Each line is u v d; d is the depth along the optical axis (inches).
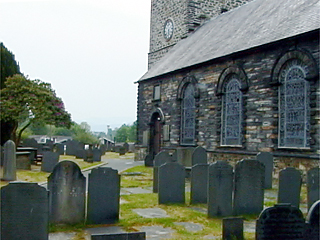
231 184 348.5
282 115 592.7
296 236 224.2
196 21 1137.4
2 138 984.9
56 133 3408.0
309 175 379.2
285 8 718.5
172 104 892.0
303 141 555.5
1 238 236.8
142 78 1038.4
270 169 532.1
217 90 729.6
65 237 274.7
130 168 782.5
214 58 727.1
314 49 537.0
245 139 657.0
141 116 1040.2
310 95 539.8
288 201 388.5
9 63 1053.8
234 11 987.3
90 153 882.1
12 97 909.8
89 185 314.3
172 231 290.7
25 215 241.4
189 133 837.2
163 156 609.0
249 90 653.3
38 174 610.9
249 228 303.4
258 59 636.1
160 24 1279.5
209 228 300.4
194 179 411.5
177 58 956.0
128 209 371.2
